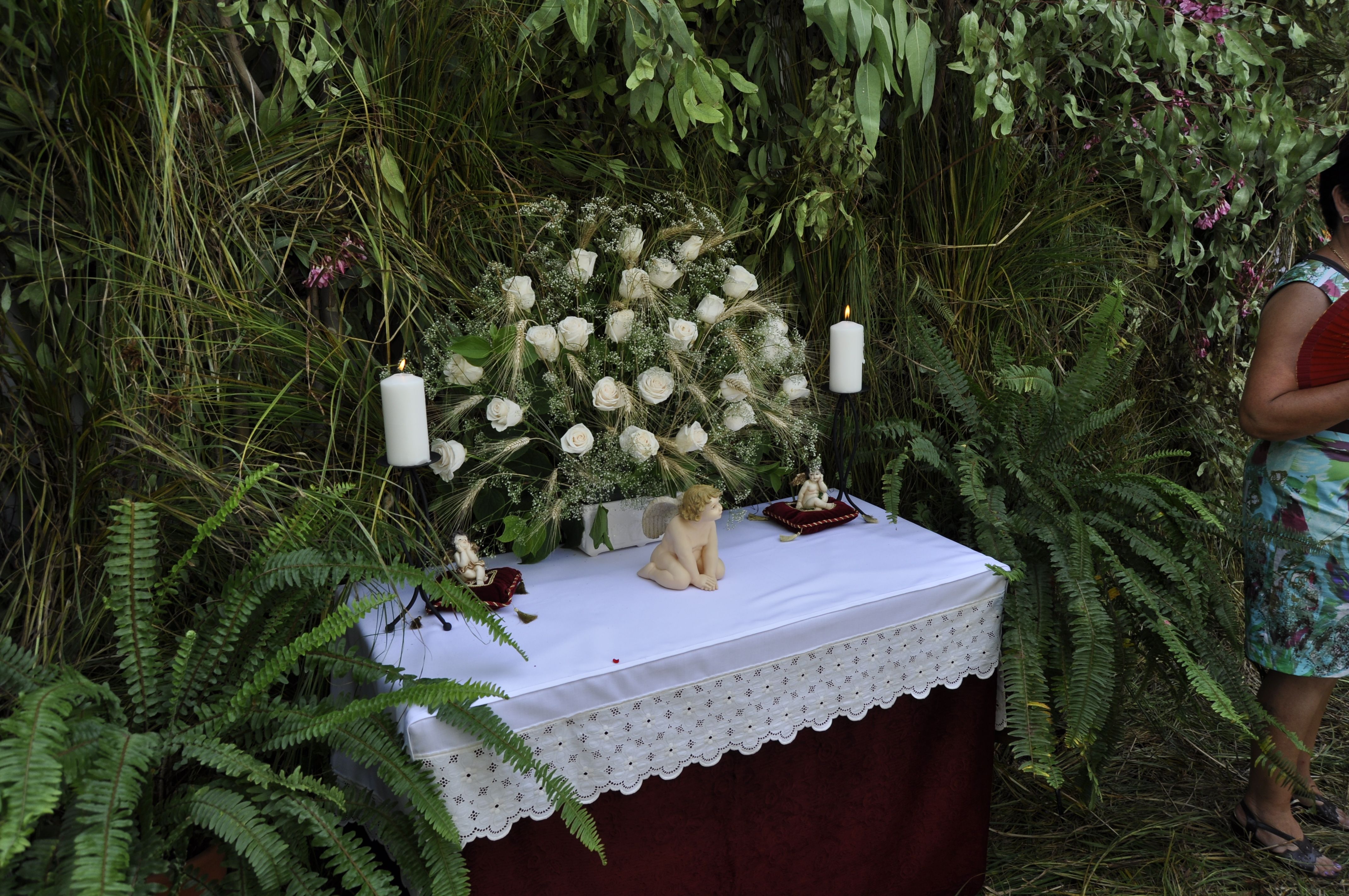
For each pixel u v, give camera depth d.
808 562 1.89
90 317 1.66
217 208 1.75
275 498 1.78
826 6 2.00
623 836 1.56
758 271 2.49
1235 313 3.11
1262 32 2.86
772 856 1.76
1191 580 2.04
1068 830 2.26
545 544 1.88
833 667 1.67
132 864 1.22
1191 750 2.57
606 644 1.52
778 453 2.40
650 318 1.91
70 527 1.66
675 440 1.87
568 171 2.18
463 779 1.35
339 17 1.77
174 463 1.66
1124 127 2.66
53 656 1.65
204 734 1.40
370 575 1.48
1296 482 1.90
